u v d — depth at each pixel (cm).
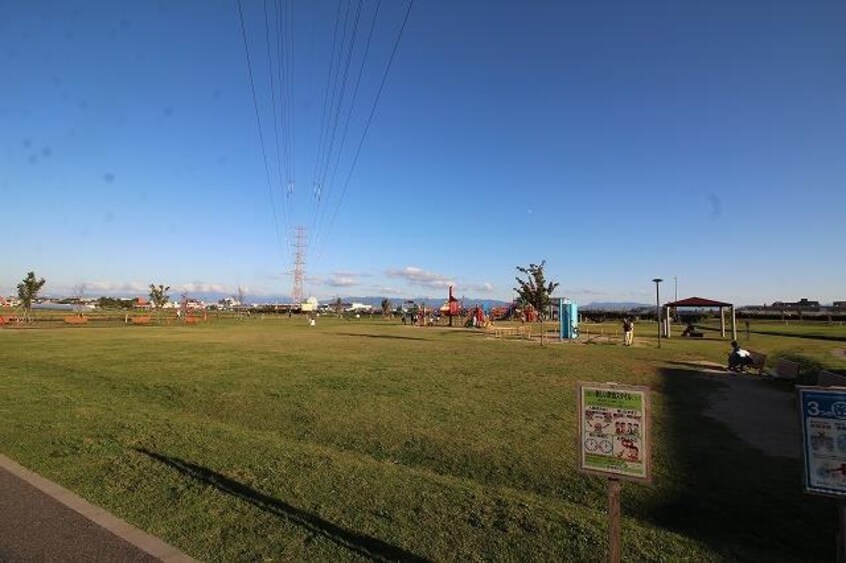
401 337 4019
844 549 405
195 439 901
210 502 616
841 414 408
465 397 1395
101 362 2075
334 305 15425
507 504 617
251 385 1545
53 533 535
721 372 2048
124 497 632
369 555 495
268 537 527
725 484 756
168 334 4069
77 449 835
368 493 648
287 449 845
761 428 1106
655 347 3256
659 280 4081
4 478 703
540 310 5031
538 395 1444
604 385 439
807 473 416
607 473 435
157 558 485
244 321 7738
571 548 513
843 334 4359
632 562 490
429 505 611
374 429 1045
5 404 1209
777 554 547
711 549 531
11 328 4859
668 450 928
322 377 1720
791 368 1697
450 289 7906
